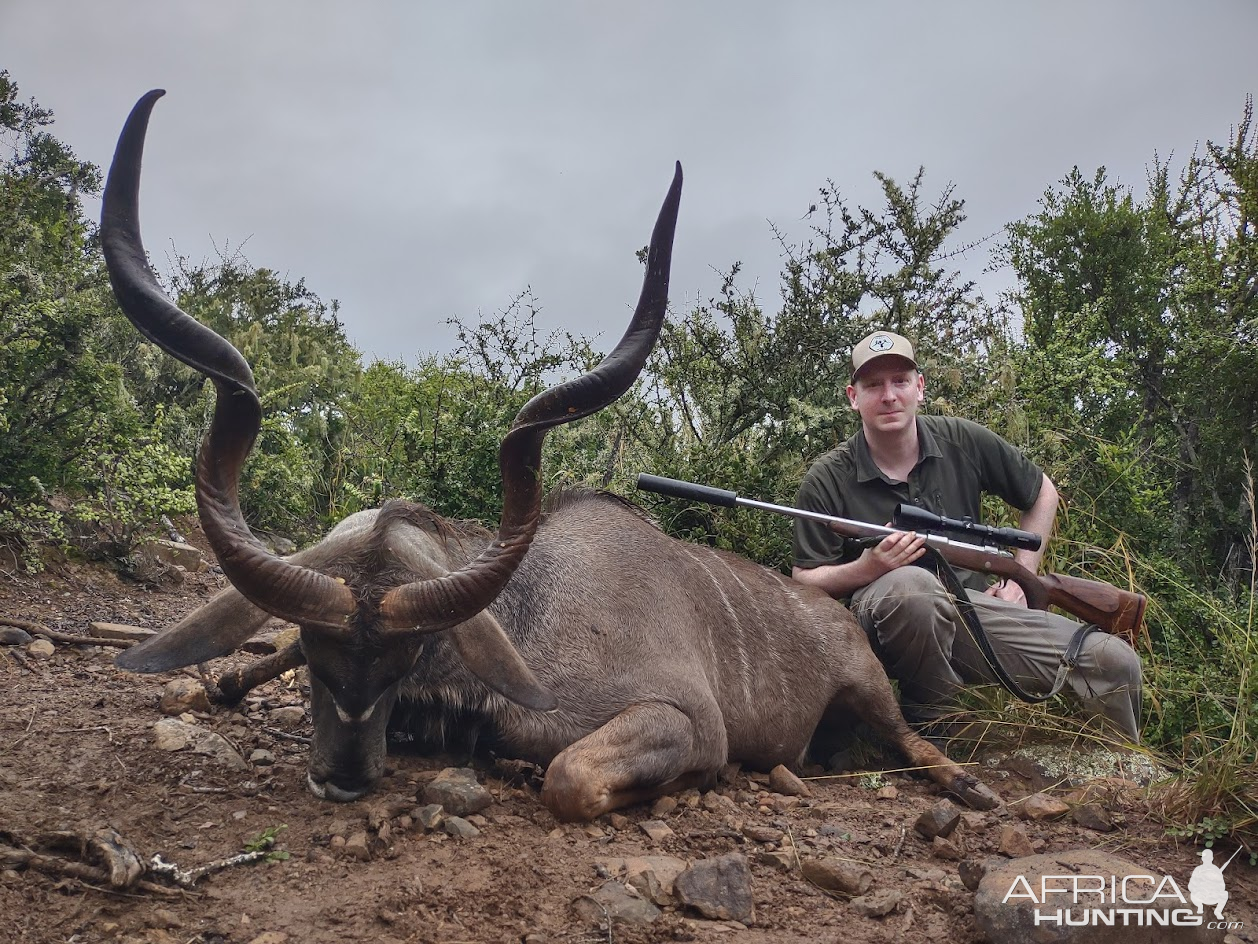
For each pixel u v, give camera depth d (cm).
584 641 409
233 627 353
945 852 357
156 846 319
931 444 530
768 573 502
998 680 497
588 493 485
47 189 902
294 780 376
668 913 296
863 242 716
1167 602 560
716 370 698
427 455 629
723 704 448
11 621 532
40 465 624
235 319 1163
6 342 620
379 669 341
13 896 279
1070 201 842
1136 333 783
